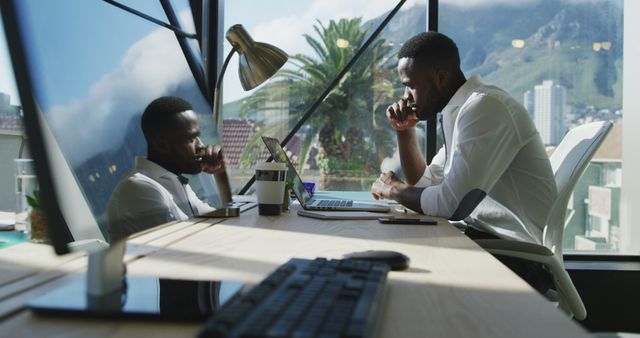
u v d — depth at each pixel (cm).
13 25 52
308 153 311
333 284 59
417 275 77
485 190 178
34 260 81
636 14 302
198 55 118
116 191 67
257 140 309
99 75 67
